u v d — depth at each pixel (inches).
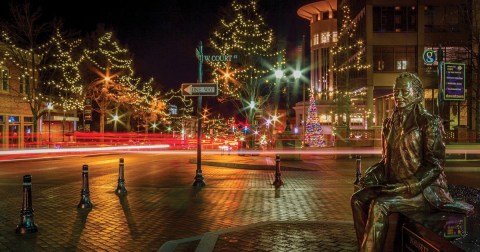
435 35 1764.3
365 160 1129.4
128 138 2299.5
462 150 1060.5
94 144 2068.2
